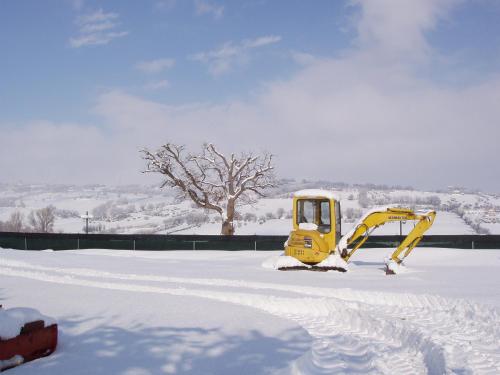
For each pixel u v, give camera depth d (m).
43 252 24.52
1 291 11.68
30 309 6.55
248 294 11.27
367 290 11.85
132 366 6.02
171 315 8.97
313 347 7.30
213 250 28.05
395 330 8.20
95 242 29.31
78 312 9.20
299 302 10.55
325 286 12.70
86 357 6.38
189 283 13.82
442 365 6.23
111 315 8.94
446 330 8.14
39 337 6.34
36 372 5.79
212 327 8.09
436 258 21.95
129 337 7.38
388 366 6.46
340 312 9.81
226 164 38.81
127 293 11.42
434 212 16.34
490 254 22.30
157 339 7.27
